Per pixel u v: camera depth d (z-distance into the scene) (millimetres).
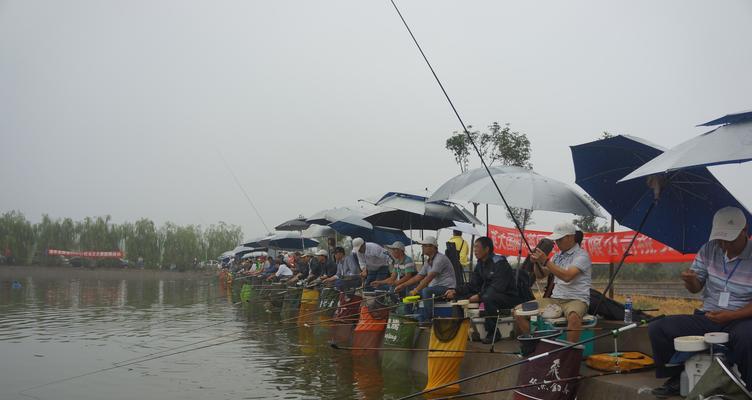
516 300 8133
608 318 7266
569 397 5668
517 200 7961
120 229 60531
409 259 11516
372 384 7859
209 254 64125
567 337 6293
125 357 10023
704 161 4496
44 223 57688
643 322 5285
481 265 8609
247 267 33000
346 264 14531
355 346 10531
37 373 8680
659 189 6133
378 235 16703
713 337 4711
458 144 17375
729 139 4594
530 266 8734
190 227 64812
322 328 13320
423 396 7188
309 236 20062
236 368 9016
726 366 4430
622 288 13492
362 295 11461
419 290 9531
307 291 15383
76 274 53250
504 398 6816
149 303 21562
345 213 17297
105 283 38844
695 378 4840
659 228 7266
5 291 28094
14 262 55062
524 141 17406
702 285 5516
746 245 5215
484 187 8320
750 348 4535
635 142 6879
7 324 14703
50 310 18547
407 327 9281
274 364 9359
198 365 9273
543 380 5719
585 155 7402
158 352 10516
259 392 7410
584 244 10531
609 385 5586
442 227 13570
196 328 13969
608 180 7477
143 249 60719
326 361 9625
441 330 7359
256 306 19859
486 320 8055
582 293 6582
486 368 7262
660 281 13320
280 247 25469
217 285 37469
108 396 7266
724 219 5145
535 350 5926
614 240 10234
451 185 9688
